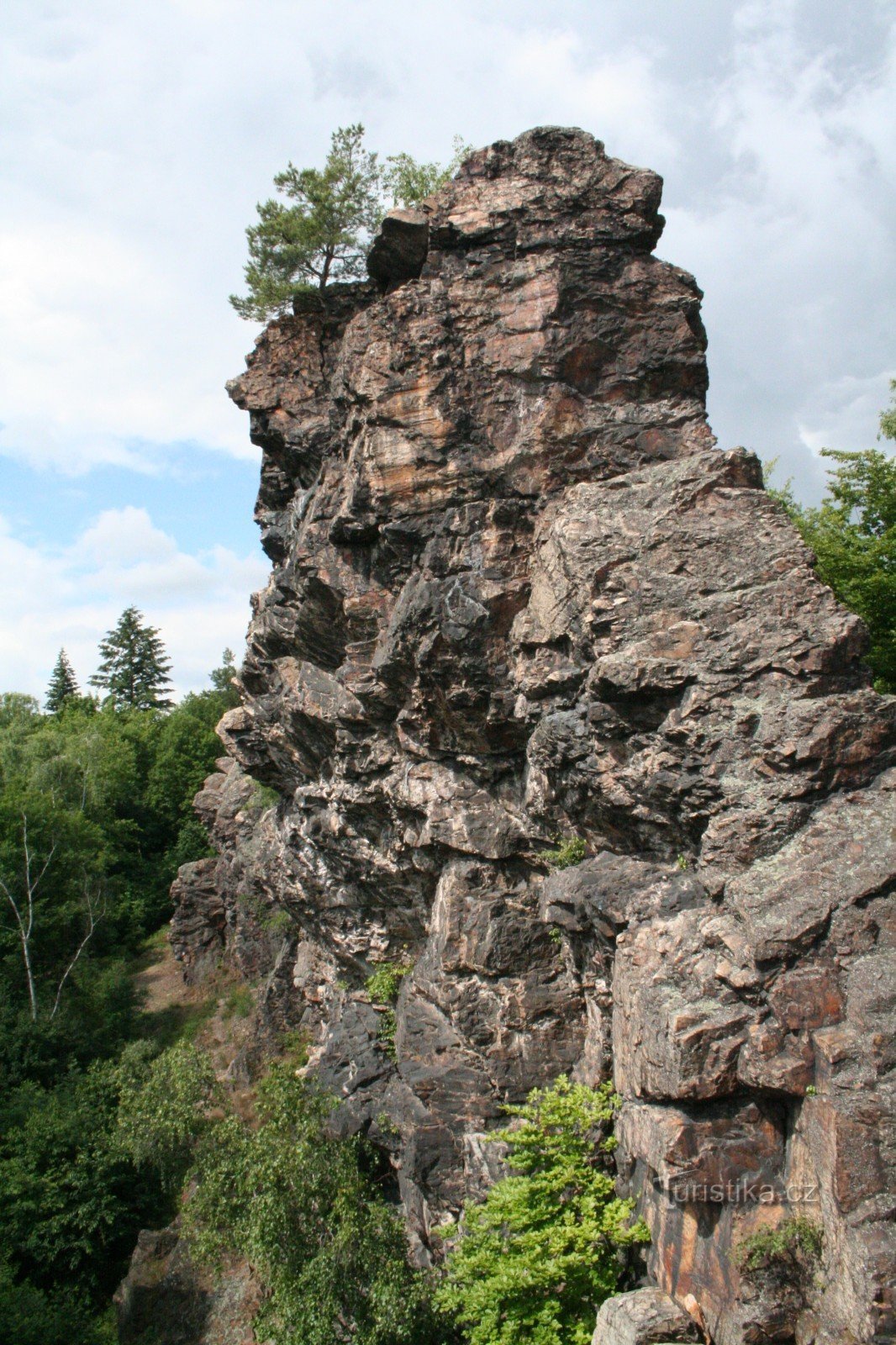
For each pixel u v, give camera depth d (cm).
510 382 1666
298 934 3419
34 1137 2797
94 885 4334
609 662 1257
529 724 1540
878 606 2292
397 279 1858
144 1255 2520
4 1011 3438
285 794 2677
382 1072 2019
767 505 1333
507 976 1634
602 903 1260
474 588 1594
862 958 994
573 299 1670
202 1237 2012
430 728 1731
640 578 1317
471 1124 1594
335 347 2159
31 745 5628
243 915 3984
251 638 2372
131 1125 2500
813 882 1046
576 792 1416
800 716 1134
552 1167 1270
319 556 1856
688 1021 1032
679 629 1259
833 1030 968
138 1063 2911
